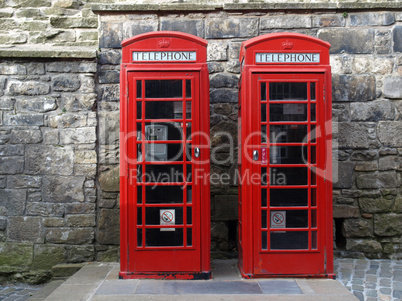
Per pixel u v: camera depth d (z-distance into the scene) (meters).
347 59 5.30
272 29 5.34
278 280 4.17
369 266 4.88
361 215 5.27
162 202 4.25
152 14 5.34
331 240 4.21
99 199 5.20
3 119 5.16
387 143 5.28
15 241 5.15
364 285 4.20
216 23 5.33
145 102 4.20
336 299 3.65
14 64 5.17
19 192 5.15
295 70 4.14
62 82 5.19
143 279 4.22
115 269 4.77
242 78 4.25
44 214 5.15
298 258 4.22
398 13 5.31
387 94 5.28
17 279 5.12
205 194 4.23
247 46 4.17
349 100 5.29
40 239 5.15
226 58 5.32
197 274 4.22
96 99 5.23
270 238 4.23
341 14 5.32
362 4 5.25
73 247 5.16
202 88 4.18
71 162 5.17
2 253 5.14
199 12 5.34
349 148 5.29
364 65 5.30
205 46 4.20
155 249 4.22
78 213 5.17
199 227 4.21
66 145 5.17
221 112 5.30
